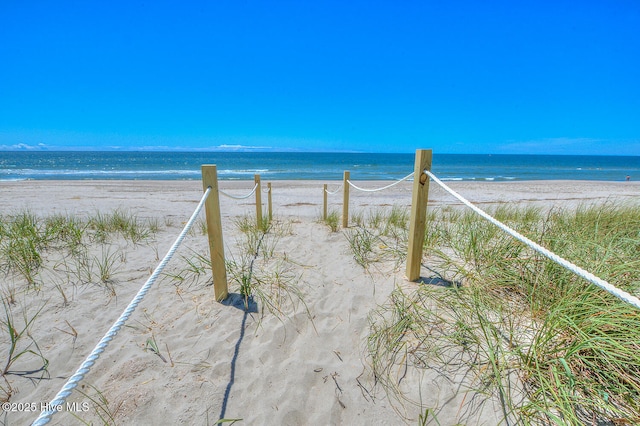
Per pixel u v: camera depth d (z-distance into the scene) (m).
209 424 1.86
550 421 1.69
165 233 5.29
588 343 1.81
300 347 2.46
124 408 1.92
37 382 2.10
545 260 2.79
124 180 20.00
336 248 4.36
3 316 2.73
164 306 2.96
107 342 1.44
